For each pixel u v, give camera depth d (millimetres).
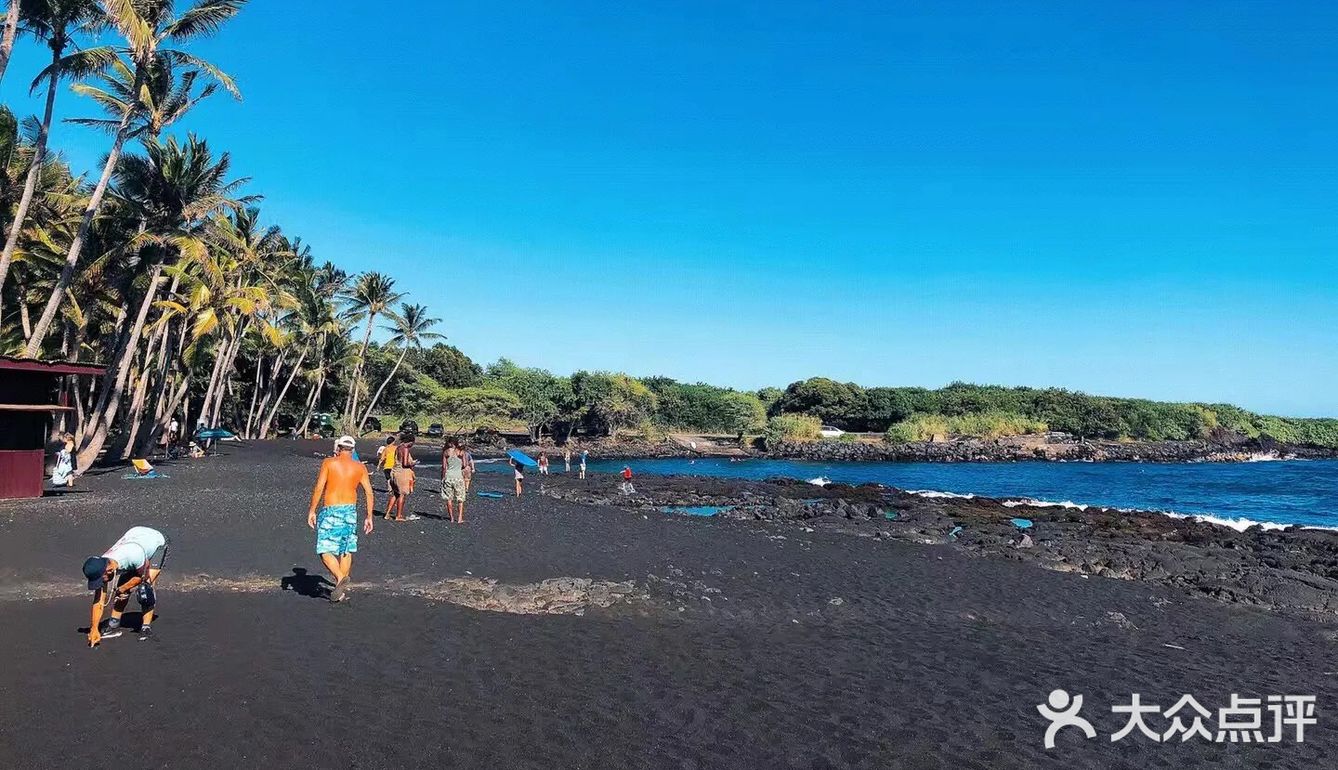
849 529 21984
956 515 26500
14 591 9555
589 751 5605
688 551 15391
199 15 25562
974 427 91625
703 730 6172
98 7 22828
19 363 18125
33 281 32125
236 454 42531
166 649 7449
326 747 5395
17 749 5133
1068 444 86375
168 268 31219
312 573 11289
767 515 25000
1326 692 8188
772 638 9172
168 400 46812
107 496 19891
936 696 7383
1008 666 8547
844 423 104500
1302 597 13914
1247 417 107000
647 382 102688
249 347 60469
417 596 10102
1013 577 14625
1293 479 55594
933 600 12039
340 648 7719
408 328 72188
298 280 57781
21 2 21797
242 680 6668
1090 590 13758
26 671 6691
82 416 32438
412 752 5387
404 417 78688
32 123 29141
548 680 7141
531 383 86188
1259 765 6227
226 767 5016
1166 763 6160
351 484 9703
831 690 7367
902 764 5754
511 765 5281
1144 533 23219
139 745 5281
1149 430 96062
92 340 40125
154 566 11148
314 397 68562
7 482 18734
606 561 13656
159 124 29062
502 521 18531
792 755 5789
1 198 28156
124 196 30250
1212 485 50125
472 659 7617
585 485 35312
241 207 35000
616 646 8398
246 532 14391
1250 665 9219
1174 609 12656
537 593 10562
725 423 97125
